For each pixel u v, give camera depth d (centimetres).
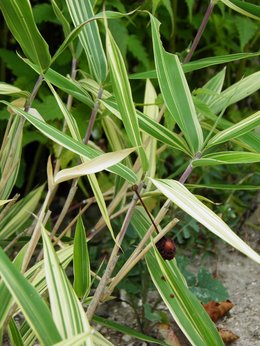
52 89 56
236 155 47
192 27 97
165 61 51
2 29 92
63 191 99
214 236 85
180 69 52
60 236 64
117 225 74
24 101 64
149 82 73
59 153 70
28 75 87
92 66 60
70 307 42
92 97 68
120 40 81
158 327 70
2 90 57
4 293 44
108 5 84
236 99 65
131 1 94
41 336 37
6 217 70
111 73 46
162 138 51
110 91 68
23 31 52
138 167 65
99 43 61
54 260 44
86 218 95
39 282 54
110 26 81
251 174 87
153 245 47
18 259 49
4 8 51
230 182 93
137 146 46
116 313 75
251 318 74
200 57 101
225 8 96
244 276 83
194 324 49
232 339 70
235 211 89
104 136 97
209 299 68
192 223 78
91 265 76
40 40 52
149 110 71
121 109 47
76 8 61
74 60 67
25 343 54
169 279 48
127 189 70
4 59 87
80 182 85
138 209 64
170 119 62
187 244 83
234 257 86
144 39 96
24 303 38
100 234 87
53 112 79
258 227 89
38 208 96
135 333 59
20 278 38
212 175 89
